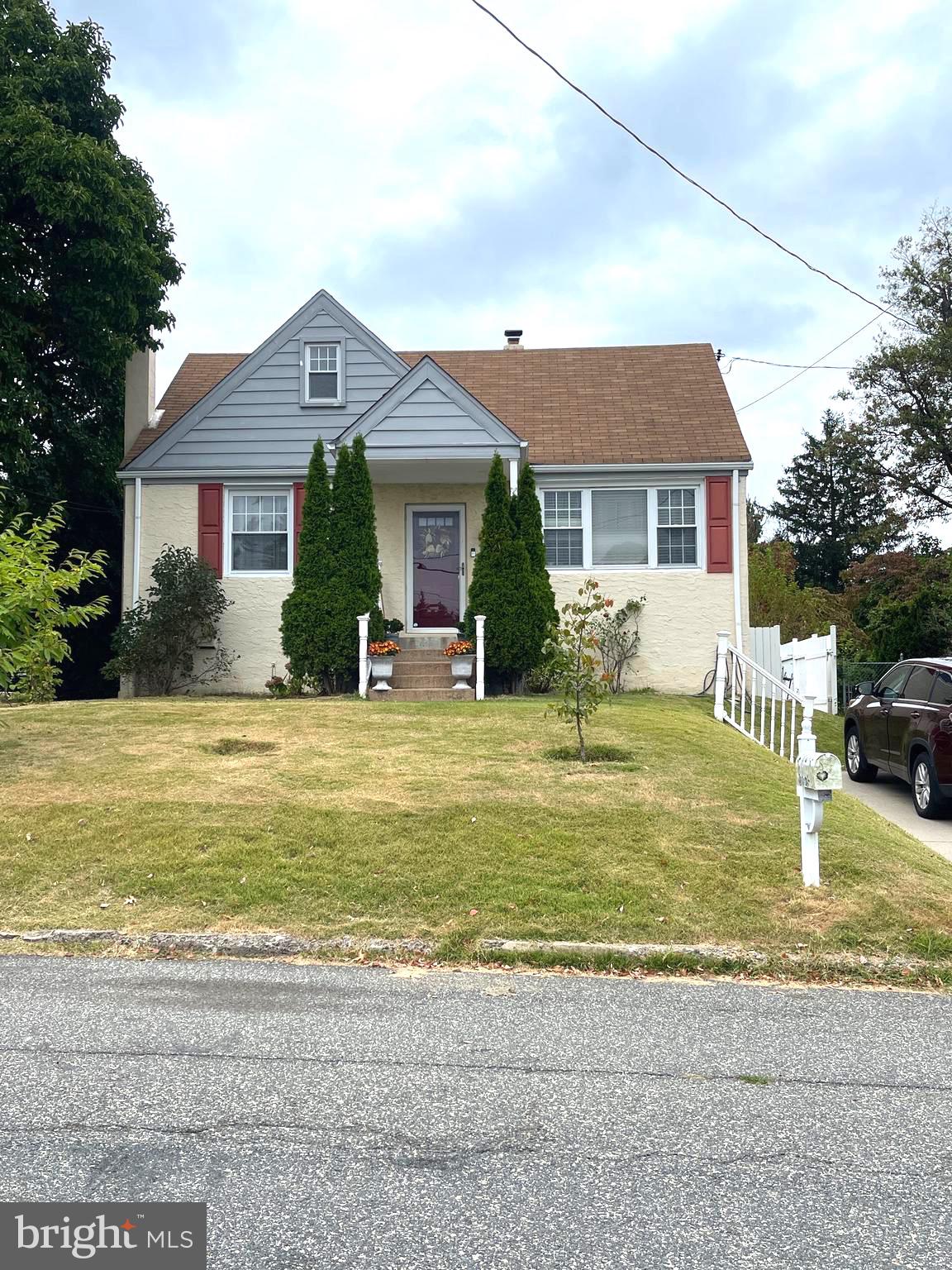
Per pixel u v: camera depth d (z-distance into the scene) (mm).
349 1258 2912
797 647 16656
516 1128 3730
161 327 18438
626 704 14289
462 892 6527
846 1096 4055
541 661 15531
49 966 5539
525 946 5844
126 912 6262
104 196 16453
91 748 10172
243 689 17766
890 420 30859
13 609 9008
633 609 17469
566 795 8445
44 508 18359
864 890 6637
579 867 6918
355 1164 3439
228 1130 3674
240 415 18203
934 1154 3568
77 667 21281
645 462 17594
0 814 7773
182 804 8039
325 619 15633
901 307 30984
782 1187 3326
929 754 10617
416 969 5633
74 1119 3750
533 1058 4414
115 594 21266
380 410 16422
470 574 18328
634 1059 4414
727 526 17672
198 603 16844
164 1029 4668
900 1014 5070
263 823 7605
